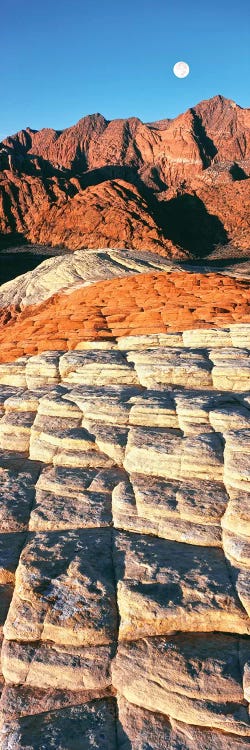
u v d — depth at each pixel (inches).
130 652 304.2
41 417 545.3
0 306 1898.4
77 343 781.3
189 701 276.7
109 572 347.9
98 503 414.0
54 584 343.3
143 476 436.8
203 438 453.7
